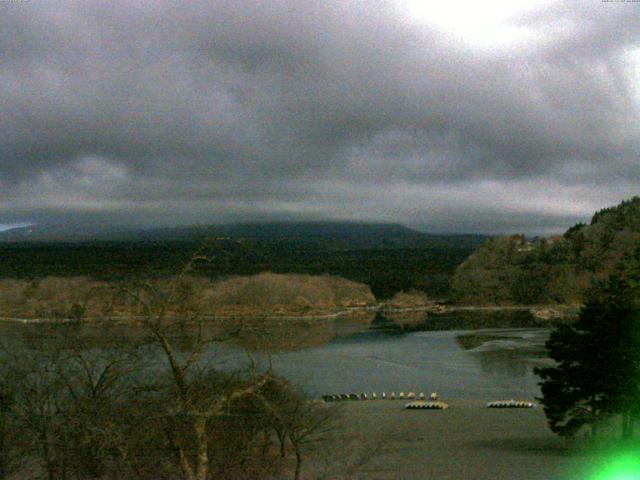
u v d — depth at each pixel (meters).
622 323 57.47
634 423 66.88
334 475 41.03
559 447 58.12
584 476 44.31
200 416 28.03
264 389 38.53
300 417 42.72
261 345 43.09
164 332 29.56
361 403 95.06
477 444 59.97
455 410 87.25
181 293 29.52
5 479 33.25
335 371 131.88
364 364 143.75
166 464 34.41
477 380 123.62
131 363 35.69
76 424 31.75
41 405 33.53
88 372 35.59
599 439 61.00
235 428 37.66
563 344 59.84
